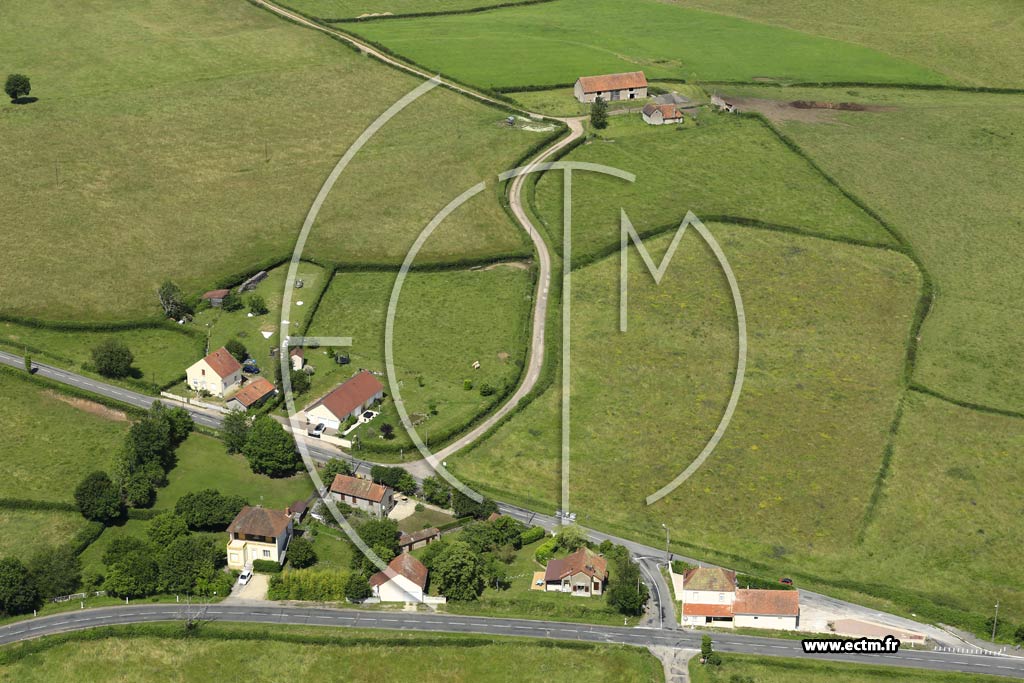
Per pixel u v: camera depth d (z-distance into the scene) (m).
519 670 178.38
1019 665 182.38
